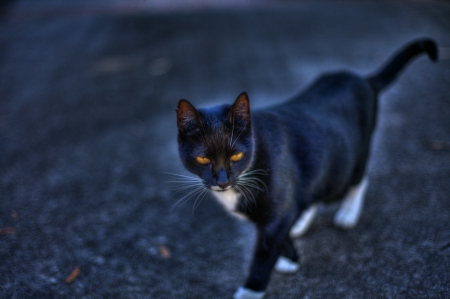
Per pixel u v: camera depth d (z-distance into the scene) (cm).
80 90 446
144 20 657
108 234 253
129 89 442
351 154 219
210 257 233
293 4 695
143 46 551
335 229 246
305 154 200
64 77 477
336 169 213
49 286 216
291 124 202
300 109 215
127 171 314
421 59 442
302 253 231
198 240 246
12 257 235
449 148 300
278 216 190
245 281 212
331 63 452
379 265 214
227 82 435
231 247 239
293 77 431
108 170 316
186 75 461
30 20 687
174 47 539
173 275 222
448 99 364
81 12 717
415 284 199
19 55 542
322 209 265
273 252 194
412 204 253
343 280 209
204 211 269
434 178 272
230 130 181
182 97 413
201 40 556
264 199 185
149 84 449
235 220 259
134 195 288
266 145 186
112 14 700
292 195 192
